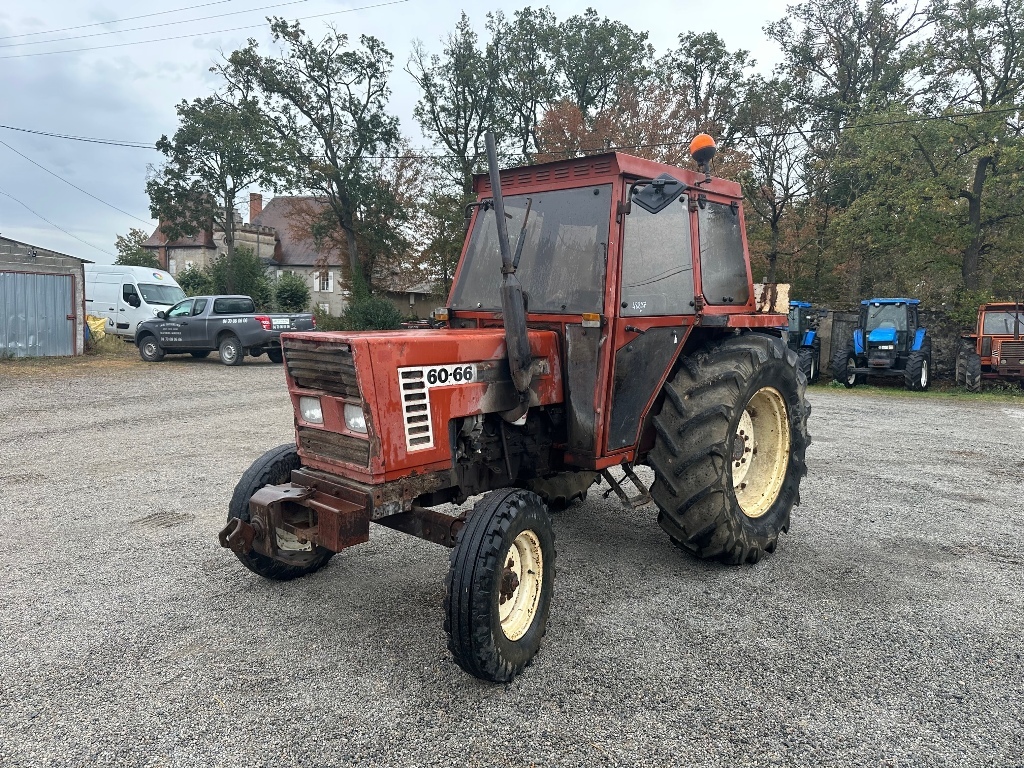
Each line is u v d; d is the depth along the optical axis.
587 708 2.69
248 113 30.50
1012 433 8.96
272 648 3.12
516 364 3.09
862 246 22.12
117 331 21.28
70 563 4.11
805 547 4.54
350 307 30.62
